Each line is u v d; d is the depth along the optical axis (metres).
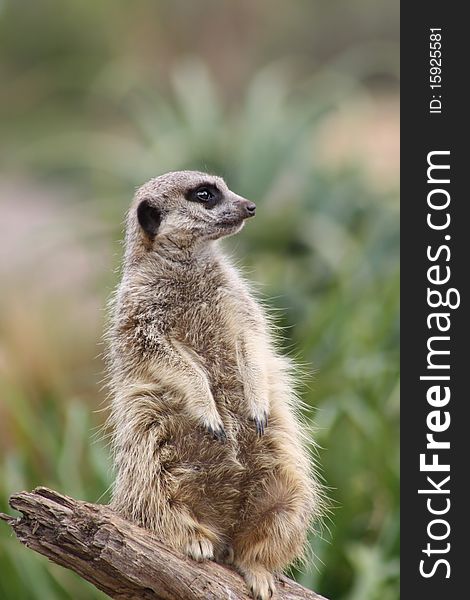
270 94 14.80
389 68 30.52
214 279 6.69
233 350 6.47
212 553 5.82
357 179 14.62
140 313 6.49
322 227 13.36
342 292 11.07
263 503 6.11
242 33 33.06
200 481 6.07
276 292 12.09
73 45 31.66
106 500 8.61
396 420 10.38
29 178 24.88
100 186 14.84
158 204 6.95
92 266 13.75
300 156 14.24
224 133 14.39
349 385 10.11
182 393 6.11
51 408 10.58
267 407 6.15
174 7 32.97
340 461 9.38
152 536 5.65
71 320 13.89
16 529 5.44
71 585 8.62
